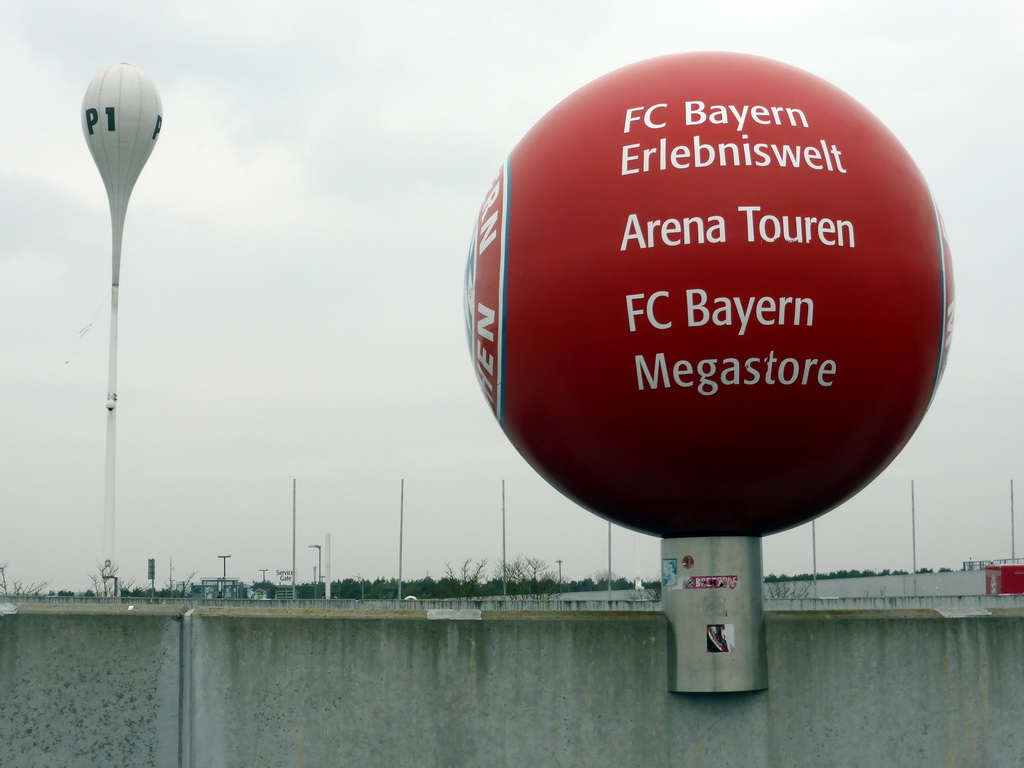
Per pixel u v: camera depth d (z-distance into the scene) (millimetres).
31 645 9984
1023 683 10281
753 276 8633
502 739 9914
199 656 10062
